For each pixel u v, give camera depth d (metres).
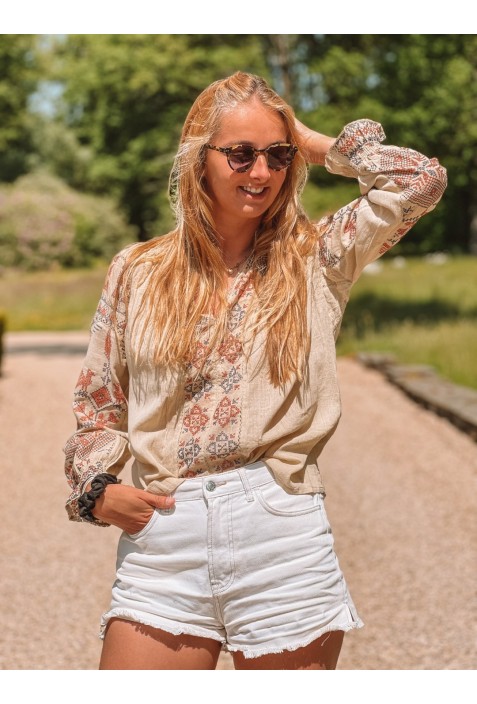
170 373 2.21
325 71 19.67
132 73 21.31
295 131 2.30
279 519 2.15
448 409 10.25
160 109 23.16
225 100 2.26
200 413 2.20
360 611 4.78
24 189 41.25
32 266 38.34
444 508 6.77
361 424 10.33
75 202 40.12
